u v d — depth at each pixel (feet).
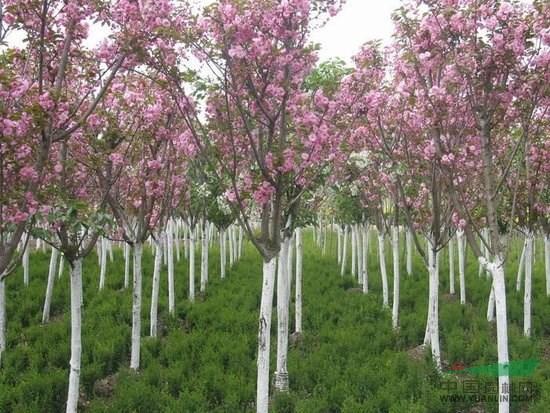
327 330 27.04
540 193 27.35
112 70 16.28
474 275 42.68
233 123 17.97
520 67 16.03
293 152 15.51
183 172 24.59
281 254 22.30
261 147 16.43
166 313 31.55
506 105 16.79
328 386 20.08
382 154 24.21
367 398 18.60
